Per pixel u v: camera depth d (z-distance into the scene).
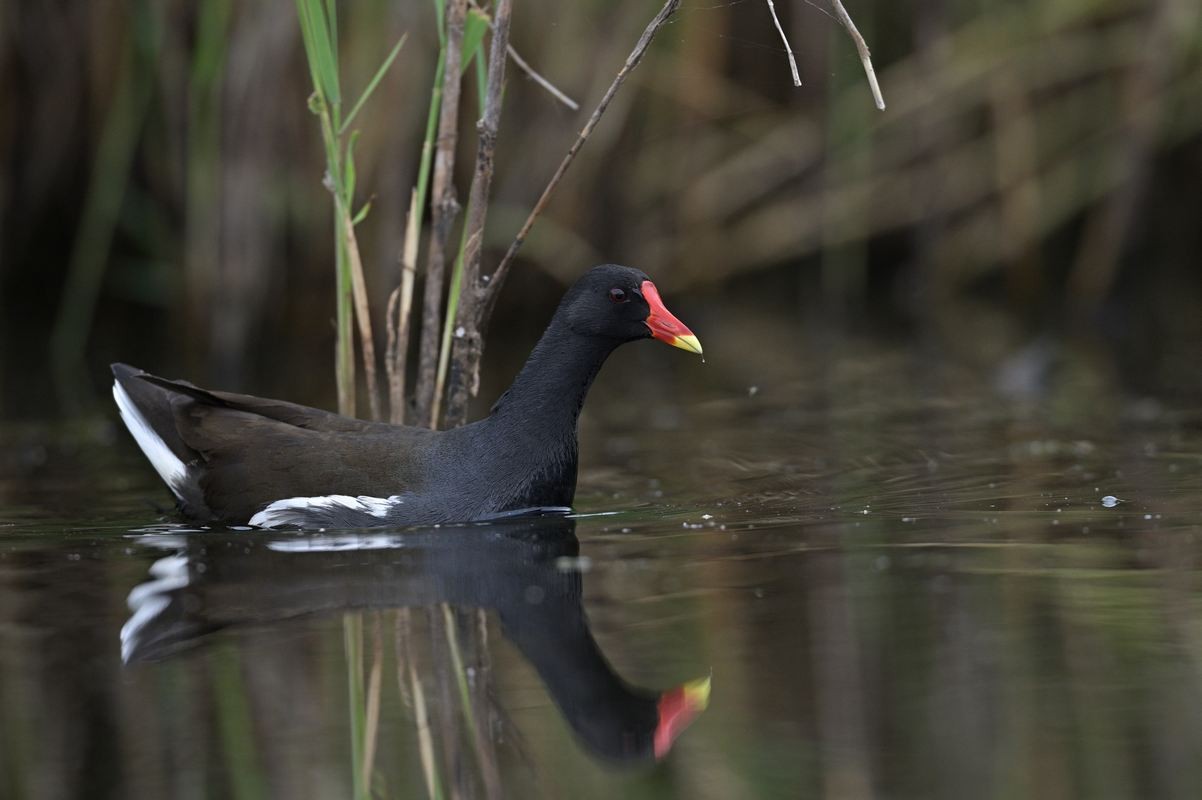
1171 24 18.77
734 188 20.38
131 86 17.30
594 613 7.95
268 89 16.97
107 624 7.89
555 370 10.51
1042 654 7.11
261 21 16.69
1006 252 20.55
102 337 19.09
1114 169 19.77
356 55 16.58
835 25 19.27
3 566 9.10
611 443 13.38
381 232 17.00
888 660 7.11
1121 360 16.28
